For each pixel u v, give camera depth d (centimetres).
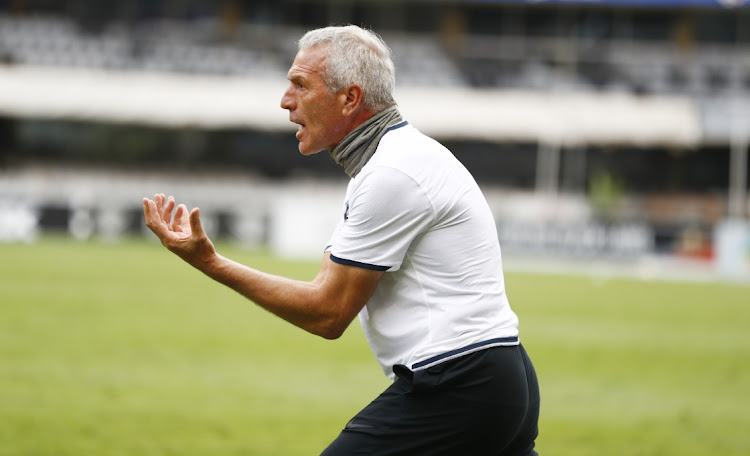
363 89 1148
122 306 5203
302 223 10681
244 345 4038
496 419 1127
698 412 2923
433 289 1132
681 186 14838
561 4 14575
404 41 15300
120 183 14050
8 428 2403
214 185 14250
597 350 4244
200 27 15200
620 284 8275
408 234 1116
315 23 15350
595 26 15162
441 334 1120
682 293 7538
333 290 1123
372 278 1119
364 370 3534
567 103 14475
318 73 1148
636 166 14862
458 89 14775
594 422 2734
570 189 14812
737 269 10162
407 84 14700
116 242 10444
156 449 2238
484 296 1136
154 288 6206
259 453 2241
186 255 1124
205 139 14888
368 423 1128
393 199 1105
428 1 14850
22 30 14825
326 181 14650
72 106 13888
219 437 2391
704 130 14000
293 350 3969
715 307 6438
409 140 1144
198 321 4753
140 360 3550
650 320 5534
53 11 15100
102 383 3069
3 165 14400
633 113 14238
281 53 15162
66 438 2314
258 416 2667
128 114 13925
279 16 15300
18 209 10856
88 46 14838
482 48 15238
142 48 14925
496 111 14200
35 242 9981
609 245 10281
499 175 14950
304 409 2791
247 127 14638
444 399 1116
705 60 15050
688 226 11994
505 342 1135
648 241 10281
